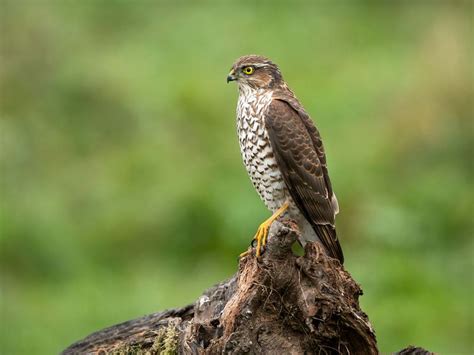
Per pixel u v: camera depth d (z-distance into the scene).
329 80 21.08
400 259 15.20
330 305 8.18
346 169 16.84
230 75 10.51
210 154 17.70
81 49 22.31
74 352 9.07
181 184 16.44
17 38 20.53
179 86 20.31
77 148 19.02
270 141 10.06
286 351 8.28
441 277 15.15
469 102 18.25
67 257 15.48
